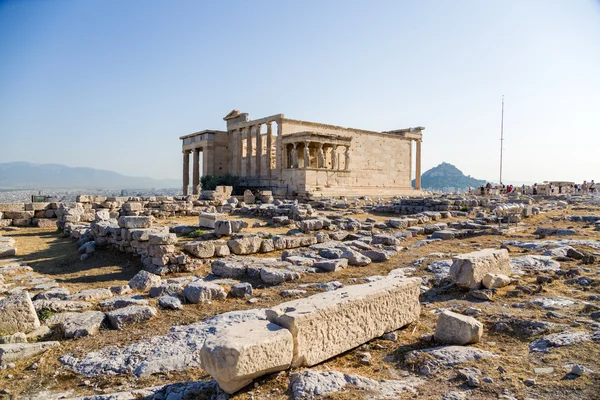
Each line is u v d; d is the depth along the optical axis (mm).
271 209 31344
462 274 11734
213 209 32594
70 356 8141
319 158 51812
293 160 51688
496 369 6777
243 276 14141
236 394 6211
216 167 63438
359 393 6102
